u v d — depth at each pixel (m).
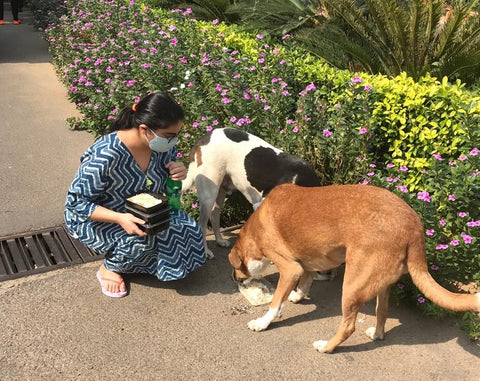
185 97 5.22
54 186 5.30
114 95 5.89
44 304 3.57
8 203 4.94
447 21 6.57
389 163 4.71
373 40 7.06
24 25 14.54
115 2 8.50
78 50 8.08
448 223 3.79
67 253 4.25
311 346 3.23
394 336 3.33
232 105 4.96
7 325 3.36
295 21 8.06
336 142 4.51
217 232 4.37
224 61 5.10
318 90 4.94
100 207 3.44
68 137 6.60
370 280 2.86
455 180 3.71
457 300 2.70
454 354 3.18
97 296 3.67
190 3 10.69
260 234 3.35
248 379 2.97
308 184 3.85
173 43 5.88
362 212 2.91
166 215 3.42
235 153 3.93
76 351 3.15
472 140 3.97
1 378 2.93
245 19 8.59
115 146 3.37
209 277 3.95
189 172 4.14
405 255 2.83
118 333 3.31
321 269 3.27
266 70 5.25
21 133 6.68
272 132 4.69
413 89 4.47
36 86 8.73
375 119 4.52
